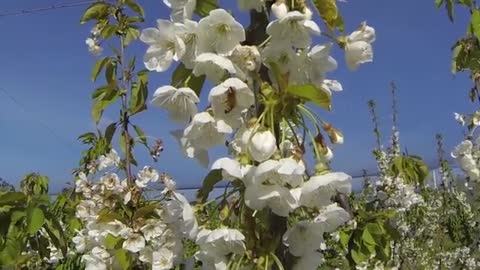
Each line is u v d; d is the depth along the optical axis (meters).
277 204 0.34
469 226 1.18
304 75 0.37
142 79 0.69
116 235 0.72
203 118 0.35
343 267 0.95
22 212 0.66
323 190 0.36
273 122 0.35
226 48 0.36
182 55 0.36
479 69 0.83
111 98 0.79
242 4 0.37
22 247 0.68
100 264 0.73
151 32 0.37
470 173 0.86
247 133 0.35
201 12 0.38
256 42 0.37
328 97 0.34
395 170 0.84
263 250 0.36
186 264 0.66
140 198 0.77
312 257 0.37
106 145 0.92
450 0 0.72
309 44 0.36
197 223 0.38
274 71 0.35
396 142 1.36
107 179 0.79
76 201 1.02
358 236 0.62
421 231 1.36
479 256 1.14
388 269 1.05
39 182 1.07
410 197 1.06
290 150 0.36
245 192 0.34
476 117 0.87
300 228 0.37
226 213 0.37
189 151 0.37
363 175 1.20
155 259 0.67
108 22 0.85
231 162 0.35
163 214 0.69
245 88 0.35
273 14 0.36
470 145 0.86
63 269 1.05
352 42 0.39
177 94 0.36
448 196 1.37
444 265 1.34
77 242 0.78
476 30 0.71
